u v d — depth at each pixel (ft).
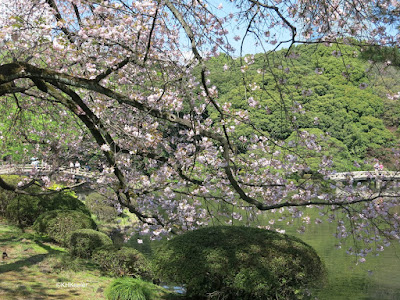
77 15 24.44
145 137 23.04
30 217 48.21
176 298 28.84
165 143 27.61
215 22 20.58
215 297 27.53
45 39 19.31
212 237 28.60
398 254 58.18
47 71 18.83
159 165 27.37
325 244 62.18
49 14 18.81
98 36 19.24
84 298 24.29
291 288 27.14
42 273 28.78
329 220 26.14
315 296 40.19
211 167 26.78
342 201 23.98
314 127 148.46
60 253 35.19
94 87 19.57
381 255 57.88
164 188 25.58
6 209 49.42
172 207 28.66
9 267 29.04
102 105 21.85
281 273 26.91
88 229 40.16
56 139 36.86
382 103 168.96
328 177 25.20
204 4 19.95
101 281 29.14
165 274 27.78
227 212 28.78
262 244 28.12
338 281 46.32
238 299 27.58
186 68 21.94
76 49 20.30
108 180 26.55
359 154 151.23
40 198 49.24
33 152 37.50
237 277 26.53
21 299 22.53
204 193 25.88
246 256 27.20
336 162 114.93
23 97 33.60
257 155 27.81
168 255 28.27
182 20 16.43
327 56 174.09
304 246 28.76
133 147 24.61
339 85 167.94
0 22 21.63
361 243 62.18
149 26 21.35
